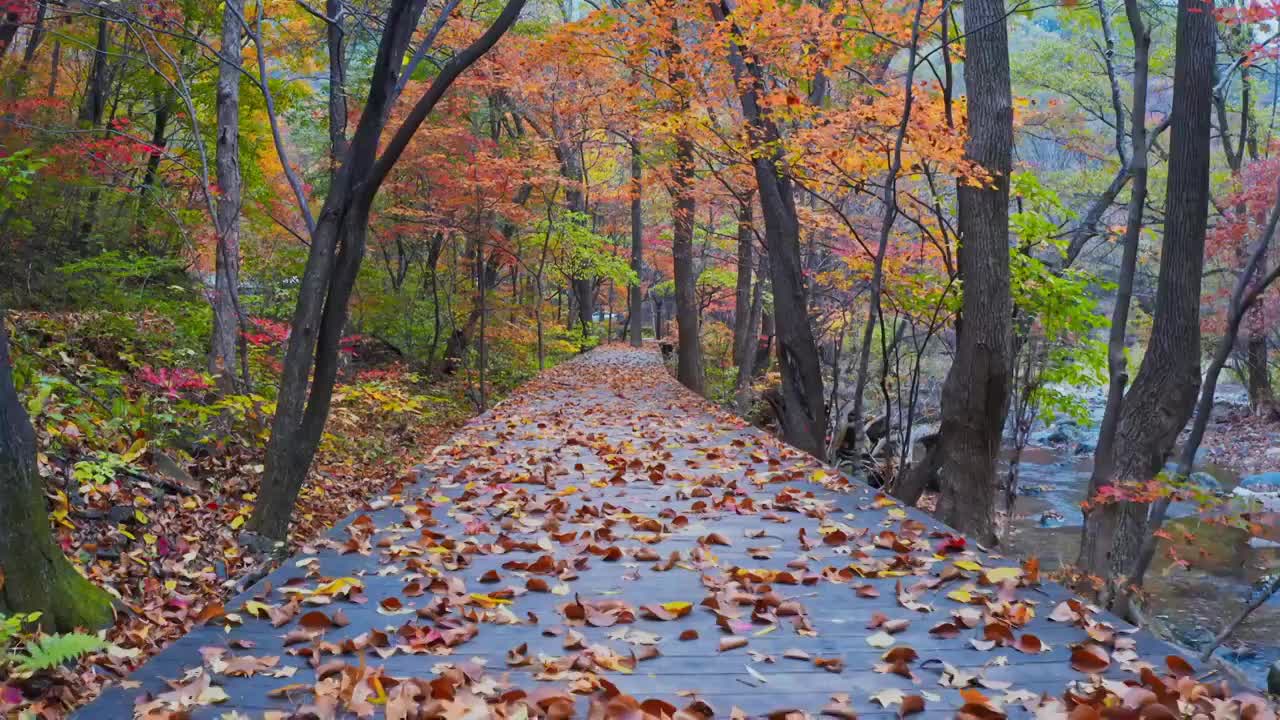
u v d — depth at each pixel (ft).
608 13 28.53
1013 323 31.65
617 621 10.94
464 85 44.39
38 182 34.91
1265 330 59.16
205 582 17.81
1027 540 38.47
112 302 37.01
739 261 58.54
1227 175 48.83
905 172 28.45
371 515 16.71
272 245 47.73
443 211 48.85
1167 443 22.88
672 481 20.47
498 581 12.68
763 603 11.34
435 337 59.47
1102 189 50.24
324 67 52.95
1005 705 8.54
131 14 26.58
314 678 9.17
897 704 8.59
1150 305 58.59
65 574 12.60
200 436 25.41
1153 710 7.84
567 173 66.64
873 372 59.26
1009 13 24.57
